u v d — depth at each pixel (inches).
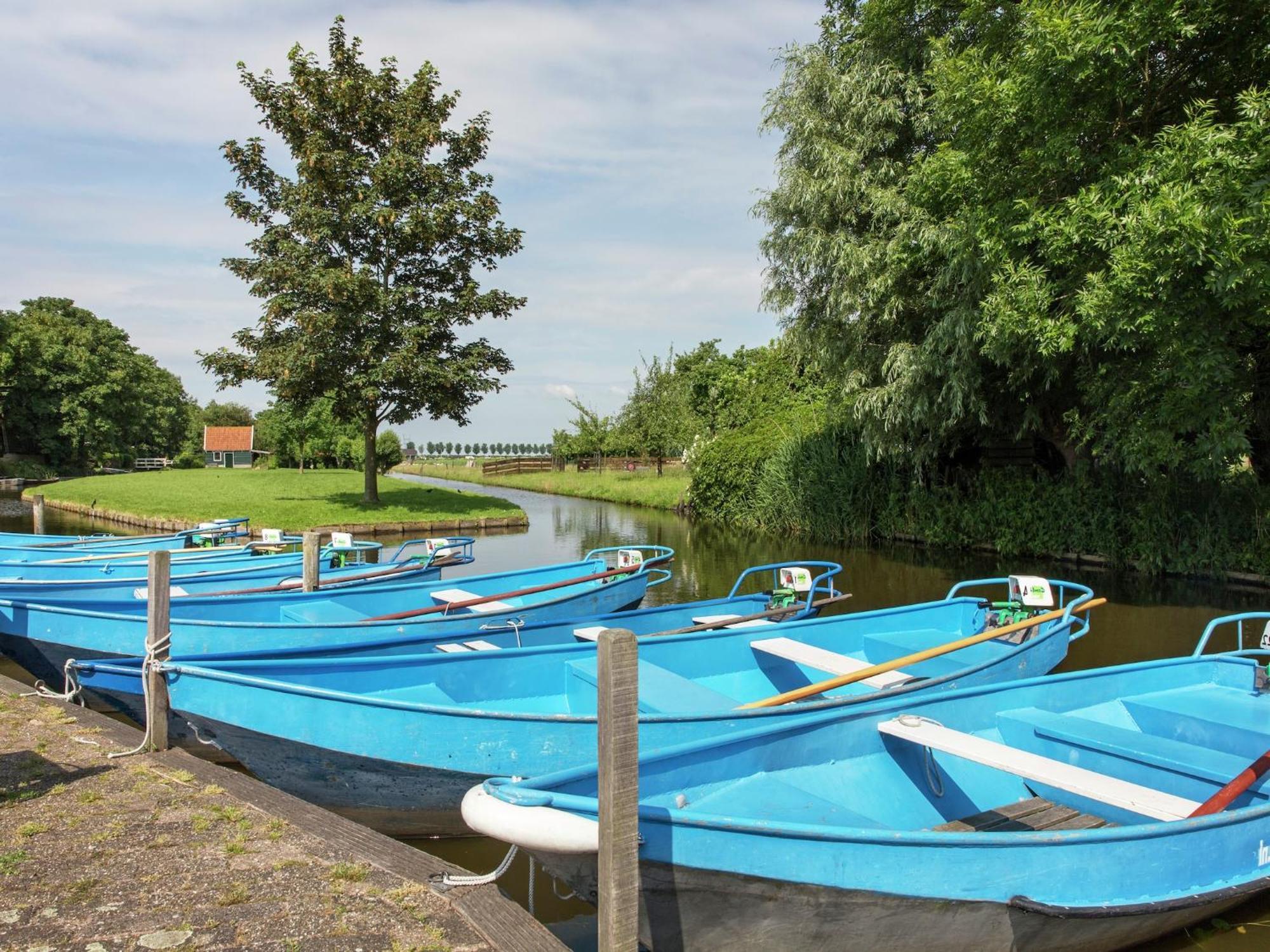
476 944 121.9
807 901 123.1
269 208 900.6
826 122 633.0
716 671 260.4
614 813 108.0
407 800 186.2
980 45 503.5
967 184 461.7
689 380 1571.1
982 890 127.2
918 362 553.9
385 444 1784.0
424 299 907.4
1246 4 375.2
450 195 892.0
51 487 1179.3
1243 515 504.1
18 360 1904.5
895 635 301.4
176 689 199.3
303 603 337.4
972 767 191.9
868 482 740.0
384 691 214.4
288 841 153.5
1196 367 376.2
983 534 652.1
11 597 344.5
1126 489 561.6
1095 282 383.9
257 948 119.2
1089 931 137.2
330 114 853.8
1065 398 570.6
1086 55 378.3
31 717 223.3
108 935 121.6
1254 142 342.0
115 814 163.6
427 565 464.1
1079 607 297.9
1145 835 134.6
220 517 803.4
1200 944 151.0
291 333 876.0
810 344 690.2
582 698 226.5
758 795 154.8
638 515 1058.7
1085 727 195.2
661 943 122.3
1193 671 235.3
